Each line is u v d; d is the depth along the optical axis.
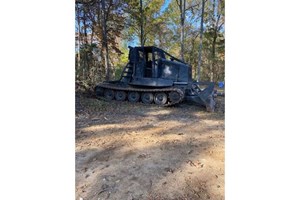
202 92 7.06
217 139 4.01
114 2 13.66
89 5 12.47
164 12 17.98
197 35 18.48
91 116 5.67
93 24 13.92
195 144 3.75
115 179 2.62
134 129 4.61
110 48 15.68
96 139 3.93
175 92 7.40
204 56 18.70
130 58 8.75
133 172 2.78
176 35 19.33
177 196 2.33
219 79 17.31
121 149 3.49
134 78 8.34
